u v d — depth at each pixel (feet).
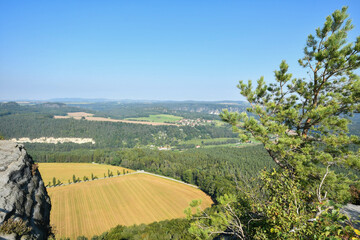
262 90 36.27
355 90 30.58
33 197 38.14
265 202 22.81
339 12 29.89
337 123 28.94
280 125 32.12
